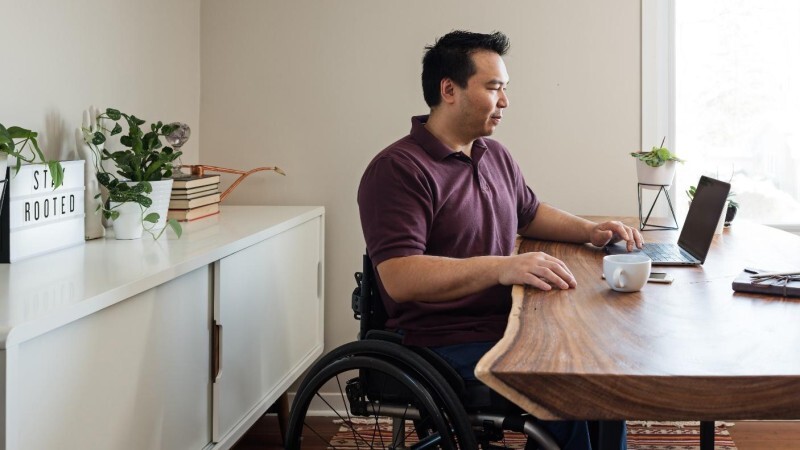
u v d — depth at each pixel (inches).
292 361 108.2
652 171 104.7
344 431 118.6
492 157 87.7
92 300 58.5
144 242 84.6
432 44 122.3
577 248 88.7
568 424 67.6
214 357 82.5
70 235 80.6
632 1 120.1
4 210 70.6
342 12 123.1
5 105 78.4
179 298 74.6
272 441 114.7
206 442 81.8
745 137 125.0
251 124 125.3
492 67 79.9
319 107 124.4
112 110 89.1
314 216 116.6
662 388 43.3
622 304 60.6
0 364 49.9
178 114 118.5
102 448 62.1
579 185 122.8
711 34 124.2
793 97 123.9
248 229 95.1
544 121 122.4
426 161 78.3
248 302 90.7
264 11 124.0
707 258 82.4
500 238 83.8
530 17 121.3
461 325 73.9
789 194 125.1
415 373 70.0
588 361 45.9
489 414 70.1
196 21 124.3
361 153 124.6
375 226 74.6
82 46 92.0
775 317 56.2
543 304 60.6
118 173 89.8
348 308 126.5
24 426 52.4
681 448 109.6
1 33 77.5
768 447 109.3
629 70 120.9
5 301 57.1
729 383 42.9
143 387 68.1
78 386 58.6
